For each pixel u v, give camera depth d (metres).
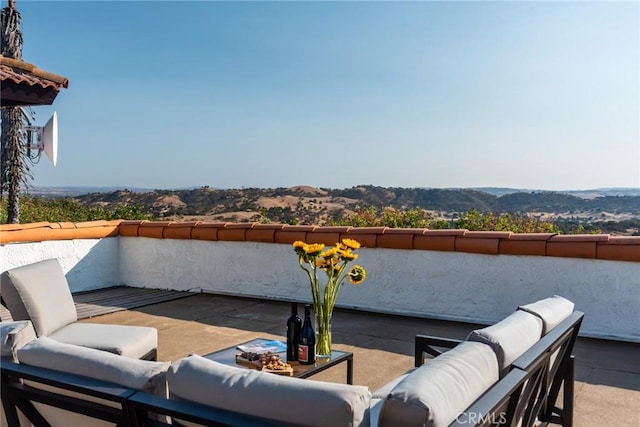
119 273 7.32
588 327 4.73
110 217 9.09
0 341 2.06
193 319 5.44
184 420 1.55
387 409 1.38
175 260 6.91
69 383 1.76
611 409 3.19
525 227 6.02
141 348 3.38
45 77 4.49
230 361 2.95
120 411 1.71
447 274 5.30
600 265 4.66
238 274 6.48
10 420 2.04
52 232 6.46
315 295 3.12
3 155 8.71
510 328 2.00
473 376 1.61
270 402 1.47
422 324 5.19
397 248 5.50
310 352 2.95
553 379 2.67
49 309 3.51
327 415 1.40
